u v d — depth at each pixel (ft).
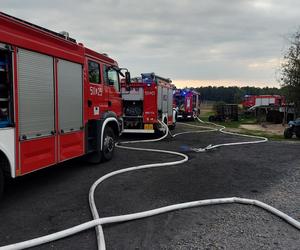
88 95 24.93
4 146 15.97
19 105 16.92
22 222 14.88
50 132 19.72
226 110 95.81
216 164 28.53
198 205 17.20
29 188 20.31
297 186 21.63
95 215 15.31
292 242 13.16
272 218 15.74
